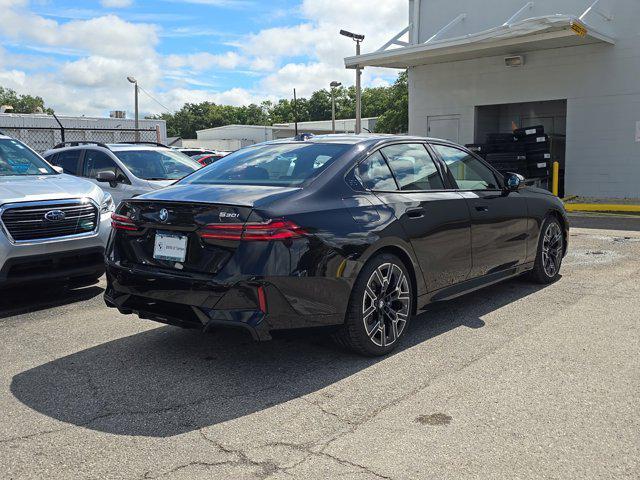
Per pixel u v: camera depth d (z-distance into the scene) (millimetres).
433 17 18984
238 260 3701
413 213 4543
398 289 4410
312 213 3928
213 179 4574
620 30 15328
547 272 6465
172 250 3979
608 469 2773
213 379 3986
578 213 13836
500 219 5516
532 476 2723
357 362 4238
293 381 3920
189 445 3092
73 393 3787
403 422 3291
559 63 16406
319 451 3000
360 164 4465
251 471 2822
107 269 4410
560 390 3668
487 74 17859
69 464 2914
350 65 18281
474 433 3143
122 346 4699
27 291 6645
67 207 6008
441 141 5355
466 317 5285
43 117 35531
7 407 3590
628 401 3496
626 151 15578
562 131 18156
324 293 3912
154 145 10156
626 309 5445
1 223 5598
